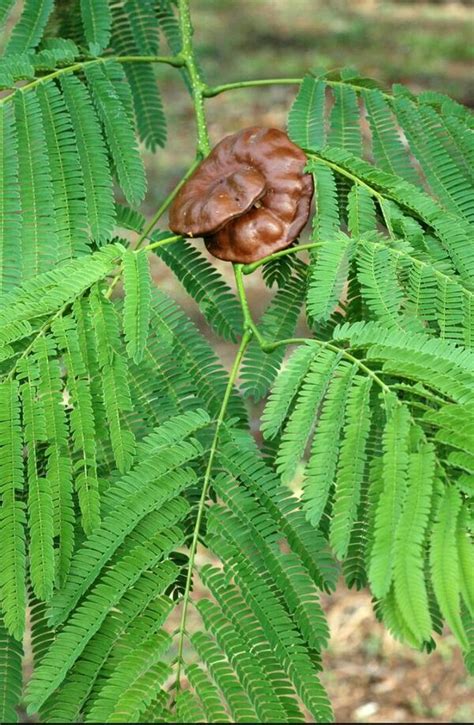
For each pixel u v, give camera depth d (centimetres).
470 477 102
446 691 251
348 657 263
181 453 109
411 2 684
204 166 120
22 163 117
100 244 117
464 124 124
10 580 106
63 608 105
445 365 107
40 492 107
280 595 107
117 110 121
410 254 115
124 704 102
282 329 120
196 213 117
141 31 140
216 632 105
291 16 658
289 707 103
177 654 104
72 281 112
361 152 124
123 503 107
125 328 110
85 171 118
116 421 109
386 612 100
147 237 124
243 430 112
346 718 247
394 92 125
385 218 118
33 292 112
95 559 106
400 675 256
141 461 108
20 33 125
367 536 105
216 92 129
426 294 113
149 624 105
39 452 109
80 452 108
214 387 117
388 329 110
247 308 117
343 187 121
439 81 536
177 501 108
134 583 106
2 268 115
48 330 110
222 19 660
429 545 101
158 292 119
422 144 124
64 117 119
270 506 109
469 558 101
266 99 535
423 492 102
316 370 108
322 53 595
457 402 105
